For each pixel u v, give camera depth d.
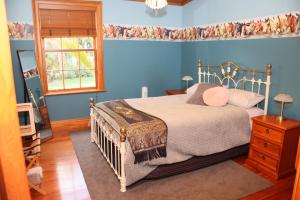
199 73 4.55
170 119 2.75
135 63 4.82
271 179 2.71
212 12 4.19
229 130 2.98
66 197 2.40
